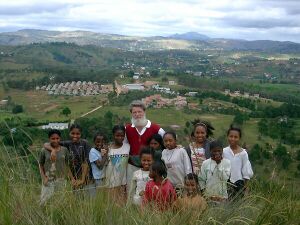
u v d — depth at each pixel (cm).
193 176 469
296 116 8050
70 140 569
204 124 593
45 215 347
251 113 8375
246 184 515
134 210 385
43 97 10531
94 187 411
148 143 609
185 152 576
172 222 349
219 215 373
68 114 7350
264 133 6125
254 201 422
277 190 476
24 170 393
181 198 416
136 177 542
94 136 586
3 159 386
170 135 576
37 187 396
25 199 355
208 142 589
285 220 396
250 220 355
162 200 426
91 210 350
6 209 326
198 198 409
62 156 523
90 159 558
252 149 3538
